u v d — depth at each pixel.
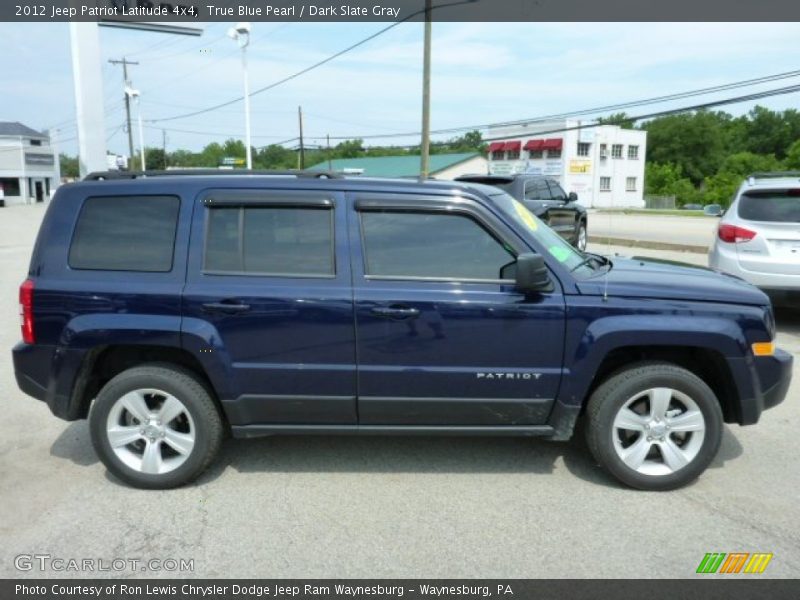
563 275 3.71
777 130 95.25
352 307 3.65
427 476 3.97
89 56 11.69
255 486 3.85
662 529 3.35
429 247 3.75
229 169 4.16
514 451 4.34
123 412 3.82
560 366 3.70
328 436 4.59
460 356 3.69
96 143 11.95
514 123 40.91
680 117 91.56
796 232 6.95
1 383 5.84
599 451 3.77
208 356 3.66
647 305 3.66
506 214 3.79
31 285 3.77
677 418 3.73
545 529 3.35
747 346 3.69
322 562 3.08
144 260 3.77
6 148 71.50
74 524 3.43
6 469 4.10
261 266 3.74
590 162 64.06
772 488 3.79
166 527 3.39
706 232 22.66
